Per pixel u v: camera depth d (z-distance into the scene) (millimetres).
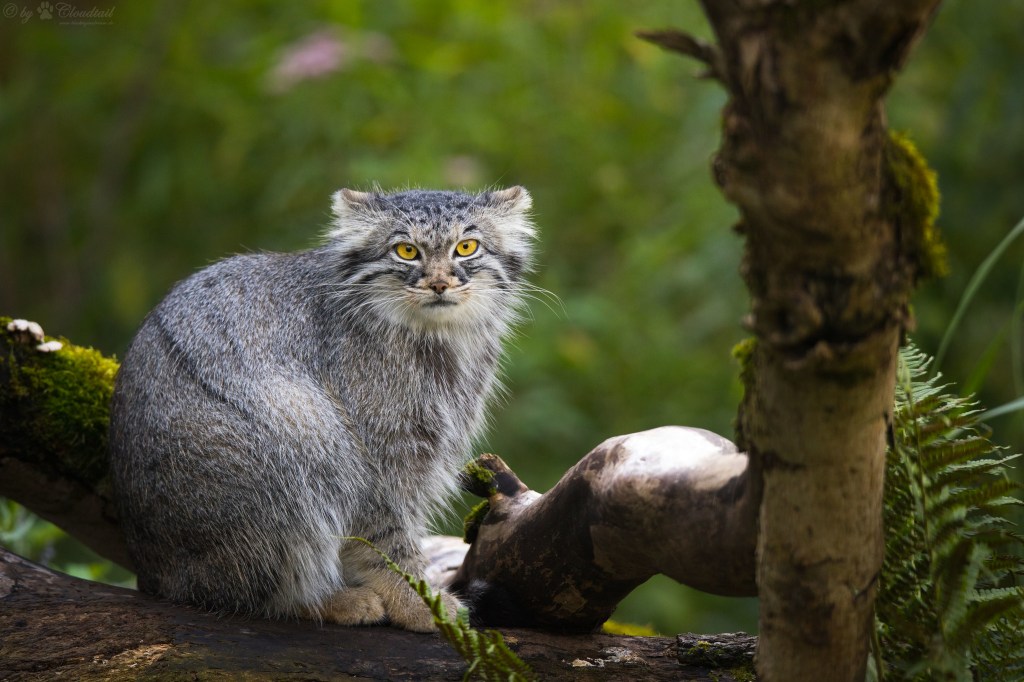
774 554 3744
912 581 4363
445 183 12289
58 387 6801
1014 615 4281
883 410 3475
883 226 3168
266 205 13508
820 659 3822
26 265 16359
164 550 6180
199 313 6574
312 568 6215
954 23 12062
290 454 6250
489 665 4289
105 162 15156
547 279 12688
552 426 11719
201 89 13945
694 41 3182
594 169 13445
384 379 6832
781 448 3559
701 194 12359
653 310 12570
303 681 4941
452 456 7145
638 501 4621
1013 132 11711
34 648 5168
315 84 13211
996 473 4516
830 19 2799
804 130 2904
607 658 5367
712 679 5109
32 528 8016
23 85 14812
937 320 11133
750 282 3387
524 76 13914
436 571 7191
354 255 7133
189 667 4973
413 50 13773
